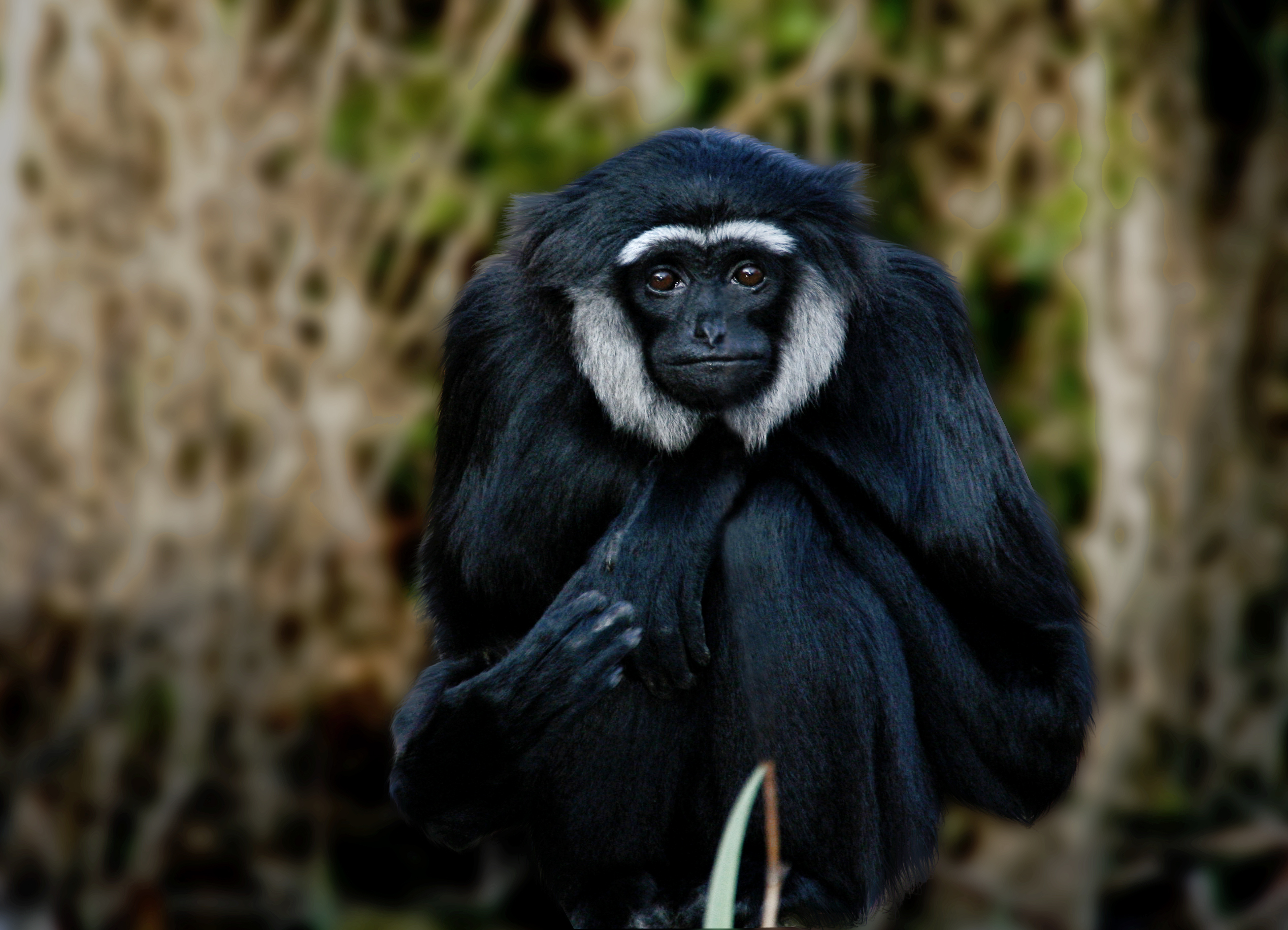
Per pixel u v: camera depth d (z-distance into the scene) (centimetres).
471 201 1357
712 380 802
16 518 1307
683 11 1378
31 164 1328
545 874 861
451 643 886
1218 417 1345
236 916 1250
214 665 1294
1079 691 827
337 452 1315
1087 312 1307
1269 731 1323
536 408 849
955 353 855
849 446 834
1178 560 1316
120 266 1323
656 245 813
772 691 798
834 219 835
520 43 1388
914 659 826
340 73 1359
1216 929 1226
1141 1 1337
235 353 1317
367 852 1312
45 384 1315
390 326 1343
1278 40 1379
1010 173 1330
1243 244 1361
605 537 809
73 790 1270
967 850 1259
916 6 1345
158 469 1307
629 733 817
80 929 1245
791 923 821
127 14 1341
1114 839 1283
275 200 1341
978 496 838
